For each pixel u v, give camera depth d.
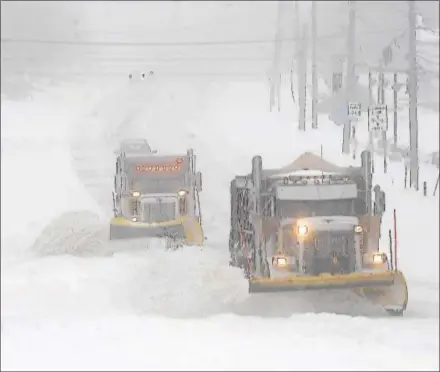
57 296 51.31
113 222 79.88
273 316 49.59
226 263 63.78
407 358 33.56
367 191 58.88
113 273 57.97
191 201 83.75
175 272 57.47
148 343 36.53
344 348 35.56
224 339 37.38
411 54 132.75
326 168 62.28
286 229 55.53
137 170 83.25
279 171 61.78
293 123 184.62
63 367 32.12
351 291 52.38
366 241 56.91
